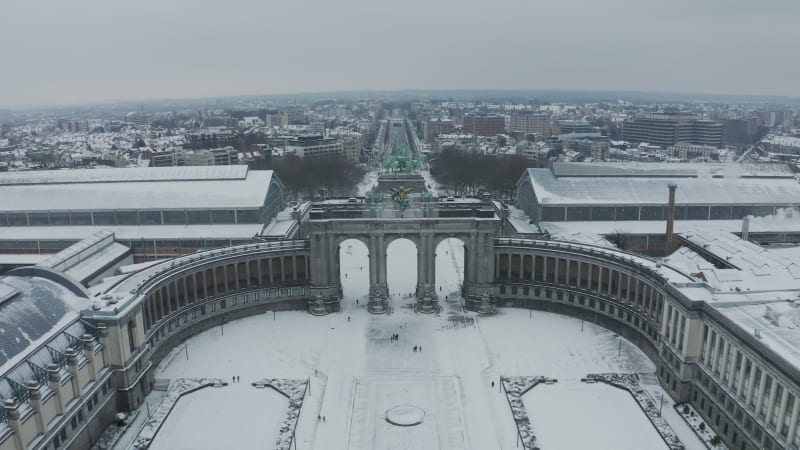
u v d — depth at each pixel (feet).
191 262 469.16
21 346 306.96
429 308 508.53
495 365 415.64
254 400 374.02
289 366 416.87
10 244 638.53
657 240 651.66
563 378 397.60
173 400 370.73
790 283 403.75
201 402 371.97
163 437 334.44
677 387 364.17
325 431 341.62
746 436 304.71
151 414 357.41
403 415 351.46
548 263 510.58
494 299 517.96
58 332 328.49
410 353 434.71
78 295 370.12
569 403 367.45
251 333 472.03
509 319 497.05
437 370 409.90
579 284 495.82
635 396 372.17
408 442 331.16
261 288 510.58
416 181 556.10
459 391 382.63
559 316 503.61
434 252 506.07
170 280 437.58
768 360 286.25
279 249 513.04
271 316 508.12
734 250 513.86
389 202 508.12
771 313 317.42
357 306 526.57
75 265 536.01
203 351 440.04
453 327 479.82
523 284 515.91
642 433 336.49
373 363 420.36
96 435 334.65
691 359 354.74
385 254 507.71
